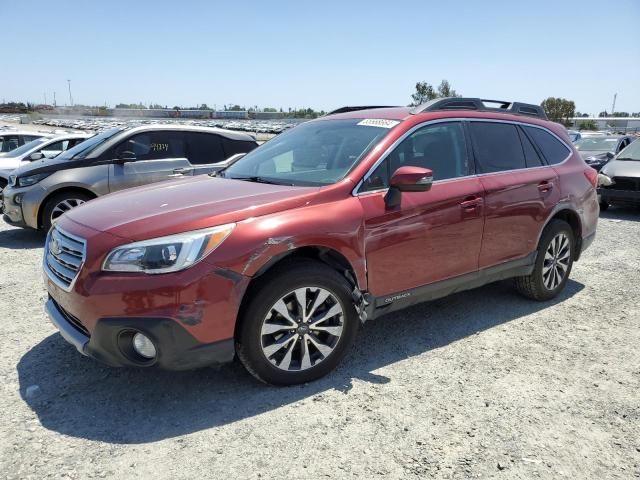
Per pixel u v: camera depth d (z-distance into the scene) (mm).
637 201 10086
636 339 4125
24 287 5344
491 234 4184
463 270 4066
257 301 3023
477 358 3756
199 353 2891
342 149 3852
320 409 3059
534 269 4711
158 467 2549
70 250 3064
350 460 2615
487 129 4406
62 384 3320
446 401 3164
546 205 4605
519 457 2652
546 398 3219
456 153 4098
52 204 7383
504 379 3447
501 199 4211
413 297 3785
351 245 3328
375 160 3617
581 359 3764
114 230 2928
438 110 4164
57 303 3250
